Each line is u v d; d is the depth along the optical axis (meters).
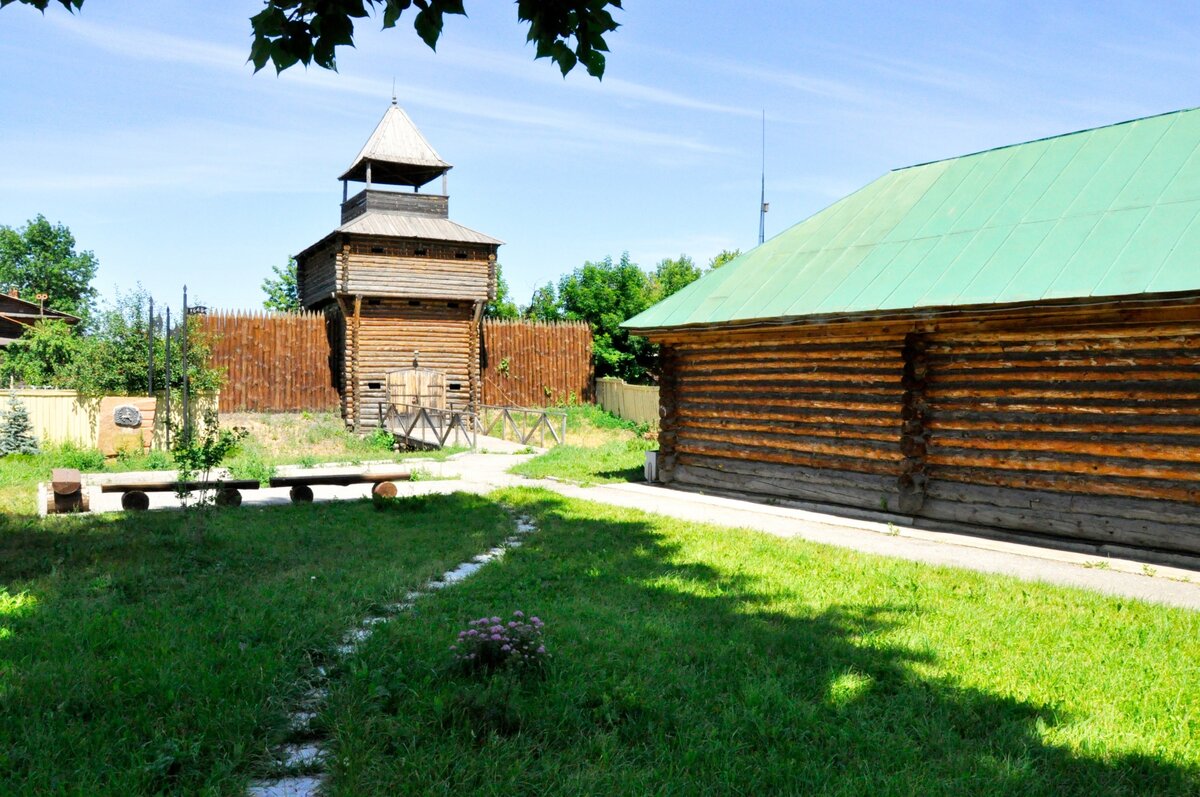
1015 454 11.95
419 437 28.84
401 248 33.25
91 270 82.12
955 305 11.59
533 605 7.86
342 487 17.75
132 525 11.90
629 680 5.84
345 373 33.09
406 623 7.11
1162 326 10.45
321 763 4.66
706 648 6.61
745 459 15.95
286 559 9.76
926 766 4.71
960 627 7.32
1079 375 11.31
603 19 5.45
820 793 4.41
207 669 5.80
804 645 6.71
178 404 25.48
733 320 14.70
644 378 42.62
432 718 5.10
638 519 12.93
